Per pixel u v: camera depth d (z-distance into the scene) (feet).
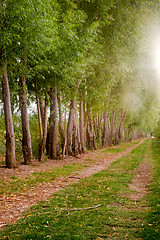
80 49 52.03
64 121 67.82
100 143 109.91
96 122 111.75
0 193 27.32
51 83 54.95
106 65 73.00
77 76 61.98
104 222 18.62
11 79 47.83
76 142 74.13
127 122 168.76
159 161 57.00
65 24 47.80
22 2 31.76
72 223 18.22
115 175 41.24
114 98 114.93
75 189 30.83
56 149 63.16
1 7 32.27
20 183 32.81
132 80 106.42
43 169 45.93
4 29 34.09
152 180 34.96
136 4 64.44
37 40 39.29
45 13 37.37
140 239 15.30
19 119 61.98
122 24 65.77
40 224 17.85
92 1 55.77
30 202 24.40
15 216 20.02
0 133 54.75
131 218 19.69
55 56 48.37
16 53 40.83
